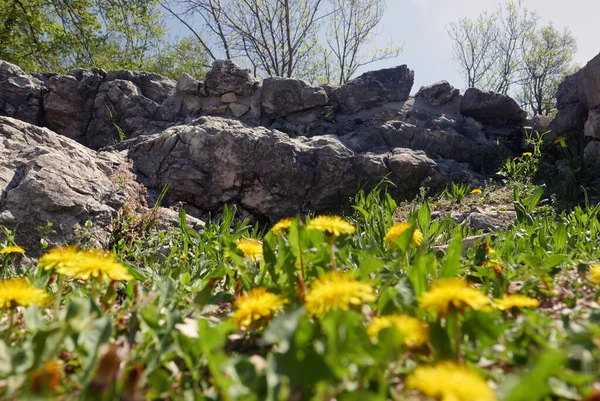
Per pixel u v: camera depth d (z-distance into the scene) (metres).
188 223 5.61
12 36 19.09
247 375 0.96
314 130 12.01
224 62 11.95
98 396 0.79
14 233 3.62
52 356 0.92
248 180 9.80
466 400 0.69
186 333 1.36
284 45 25.78
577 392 0.91
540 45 28.02
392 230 2.04
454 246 1.62
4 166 4.41
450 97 12.83
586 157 9.68
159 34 24.48
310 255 1.71
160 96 12.29
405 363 1.07
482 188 10.52
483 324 1.18
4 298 1.25
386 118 12.21
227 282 2.27
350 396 0.76
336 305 1.00
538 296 1.81
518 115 12.64
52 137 5.57
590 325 1.08
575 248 3.21
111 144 11.70
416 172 10.38
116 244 4.54
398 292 1.40
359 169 10.27
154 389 1.06
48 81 11.79
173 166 9.69
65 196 4.27
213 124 10.29
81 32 19.50
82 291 2.16
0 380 0.98
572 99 10.73
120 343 1.32
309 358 0.87
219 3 24.58
